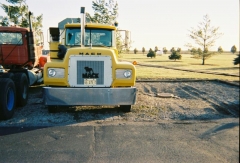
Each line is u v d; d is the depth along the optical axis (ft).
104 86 19.95
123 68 20.13
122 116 20.86
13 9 55.72
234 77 51.85
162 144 14.78
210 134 16.52
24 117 20.40
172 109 23.38
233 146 14.43
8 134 16.29
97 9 49.55
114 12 50.16
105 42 24.88
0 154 13.24
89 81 19.80
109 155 13.20
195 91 33.94
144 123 18.97
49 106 21.13
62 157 12.92
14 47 30.63
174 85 40.04
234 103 25.95
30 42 31.24
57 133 16.53
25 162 12.31
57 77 19.70
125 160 12.65
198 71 65.92
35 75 32.17
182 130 17.35
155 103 25.95
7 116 19.45
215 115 21.31
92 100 19.51
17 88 23.54
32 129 17.33
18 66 31.55
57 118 20.07
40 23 59.82
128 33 27.45
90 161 12.50
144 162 12.44
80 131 16.98
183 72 63.26
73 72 19.66
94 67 19.79
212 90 34.73
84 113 21.75
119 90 19.70
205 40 115.03
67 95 19.34
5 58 30.66
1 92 18.88
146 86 38.68
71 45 24.34
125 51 48.08
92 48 20.06
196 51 116.47
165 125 18.49
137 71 63.87
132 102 20.04
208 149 14.06
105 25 24.70
